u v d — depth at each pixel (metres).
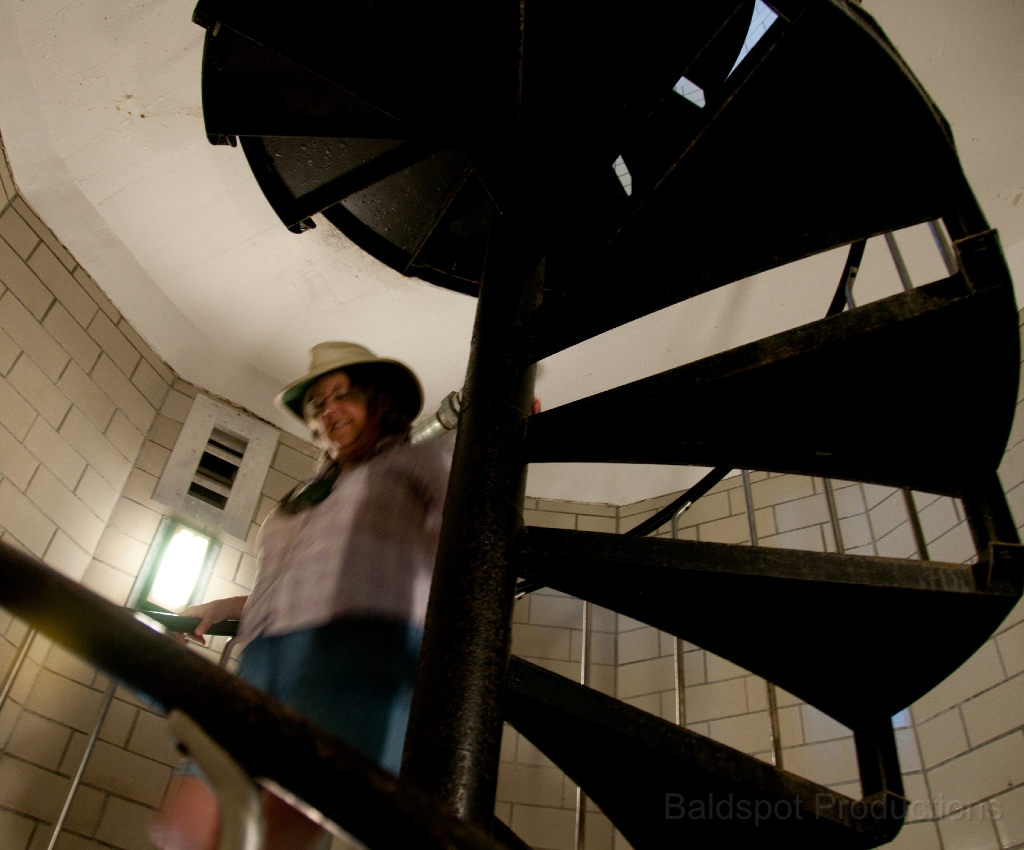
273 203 2.95
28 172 3.28
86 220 3.51
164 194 3.50
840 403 1.56
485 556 1.41
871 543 3.55
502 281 1.86
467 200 2.95
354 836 0.64
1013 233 3.40
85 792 2.83
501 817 3.49
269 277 3.83
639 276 1.74
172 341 3.91
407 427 1.97
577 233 2.60
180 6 2.98
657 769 1.52
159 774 3.03
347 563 1.54
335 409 1.94
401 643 1.50
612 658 4.05
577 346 4.11
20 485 2.89
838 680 1.68
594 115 1.93
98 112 3.24
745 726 3.46
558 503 4.55
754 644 1.65
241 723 0.65
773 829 1.61
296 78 2.57
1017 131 3.23
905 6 3.00
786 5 1.52
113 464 3.43
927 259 3.62
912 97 1.52
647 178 1.70
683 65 1.88
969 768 2.70
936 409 1.55
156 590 3.33
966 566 1.46
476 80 1.86
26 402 3.00
